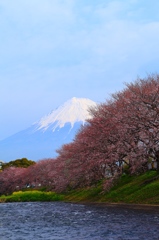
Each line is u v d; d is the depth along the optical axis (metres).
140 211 34.16
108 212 34.81
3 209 49.44
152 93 43.47
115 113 50.28
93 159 52.44
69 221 28.89
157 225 23.38
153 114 43.53
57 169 92.62
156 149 43.72
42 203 67.31
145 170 47.78
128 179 57.62
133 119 44.19
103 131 51.38
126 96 48.28
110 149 48.62
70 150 69.25
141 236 19.16
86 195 65.31
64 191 87.25
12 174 145.38
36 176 128.88
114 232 21.08
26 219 32.47
